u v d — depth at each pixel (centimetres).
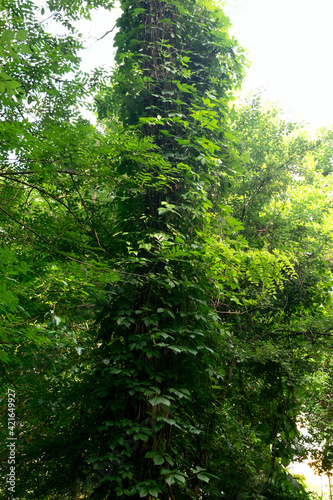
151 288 366
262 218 654
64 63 391
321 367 576
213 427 432
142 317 360
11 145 264
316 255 609
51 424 453
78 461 387
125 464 319
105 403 364
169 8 452
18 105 305
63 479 391
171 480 305
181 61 411
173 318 367
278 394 571
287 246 618
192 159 414
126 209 416
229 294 434
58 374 446
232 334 552
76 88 411
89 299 358
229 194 640
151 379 350
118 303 363
